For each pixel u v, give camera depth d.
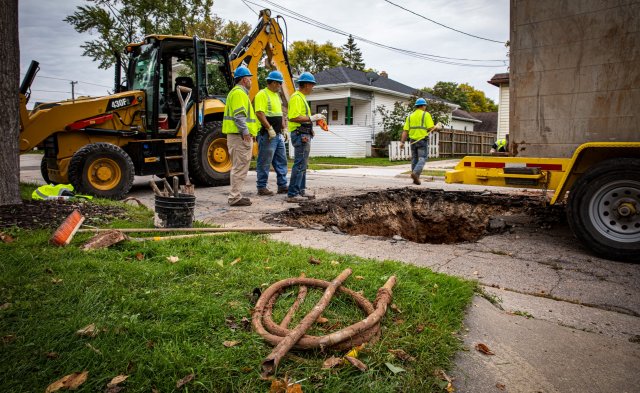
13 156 5.07
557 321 2.70
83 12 18.06
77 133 7.63
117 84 9.29
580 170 4.50
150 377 1.88
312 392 1.83
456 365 2.14
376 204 7.36
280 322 2.42
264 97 7.04
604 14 4.33
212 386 1.83
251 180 10.43
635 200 3.96
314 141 24.86
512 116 5.03
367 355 2.11
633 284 3.37
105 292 2.66
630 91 4.28
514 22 4.90
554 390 2.01
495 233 5.57
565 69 4.61
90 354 2.00
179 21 19.81
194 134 8.91
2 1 4.84
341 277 2.86
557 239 4.88
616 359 2.28
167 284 2.87
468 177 5.41
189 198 4.59
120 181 7.47
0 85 4.88
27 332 2.16
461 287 2.96
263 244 3.99
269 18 10.08
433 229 7.57
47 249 3.52
